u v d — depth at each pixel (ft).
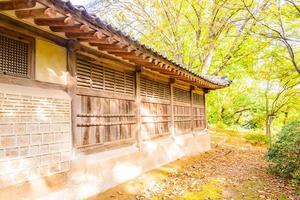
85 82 17.48
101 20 12.17
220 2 49.16
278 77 50.03
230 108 76.54
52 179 14.06
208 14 52.80
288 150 24.54
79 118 16.85
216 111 72.64
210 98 68.23
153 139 26.91
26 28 13.02
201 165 30.37
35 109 13.15
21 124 12.37
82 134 17.10
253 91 72.23
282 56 45.06
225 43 57.36
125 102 22.33
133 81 23.44
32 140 12.91
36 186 13.09
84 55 17.13
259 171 28.12
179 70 23.91
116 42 14.35
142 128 24.97
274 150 26.84
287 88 52.65
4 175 11.55
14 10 10.64
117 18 55.98
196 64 57.26
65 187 14.94
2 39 12.19
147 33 56.44
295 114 69.05
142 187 20.65
